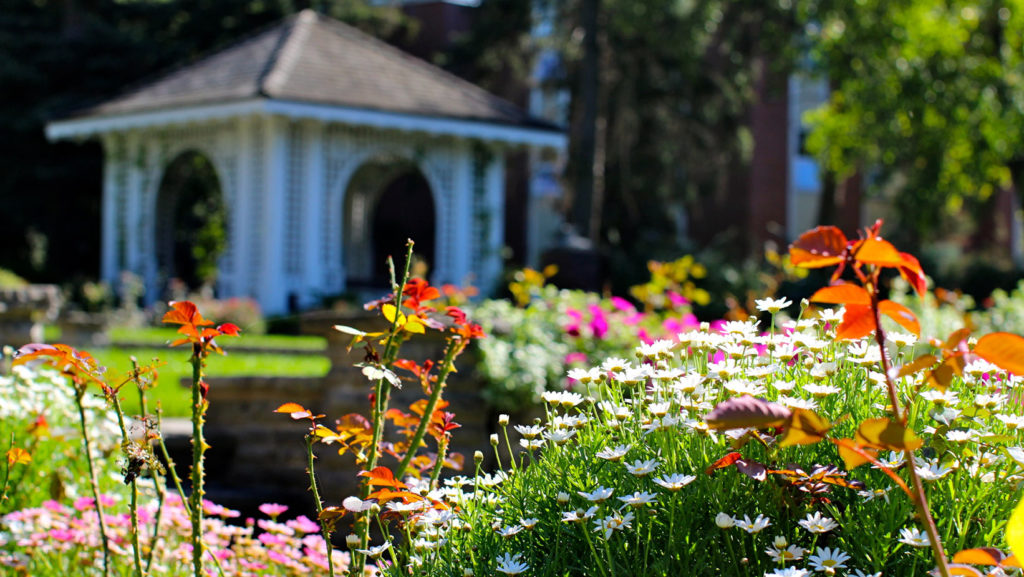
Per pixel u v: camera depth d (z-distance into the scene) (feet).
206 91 56.75
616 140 78.33
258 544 11.08
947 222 92.43
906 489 5.12
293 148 57.11
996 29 78.38
